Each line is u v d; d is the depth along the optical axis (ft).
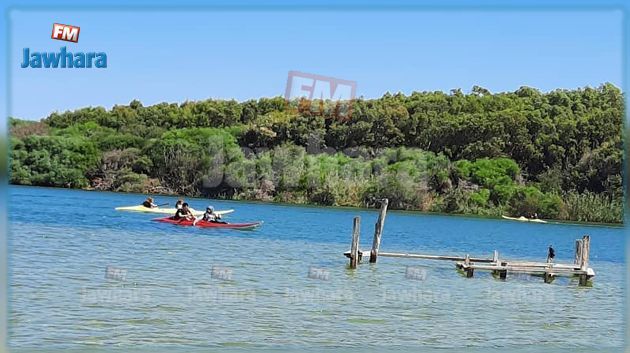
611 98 266.98
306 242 143.84
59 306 69.87
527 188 252.83
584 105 269.03
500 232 203.51
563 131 260.42
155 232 139.95
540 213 249.55
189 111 268.41
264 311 72.13
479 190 255.91
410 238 177.99
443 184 256.52
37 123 257.55
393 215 241.14
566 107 269.64
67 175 258.37
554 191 252.01
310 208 245.65
